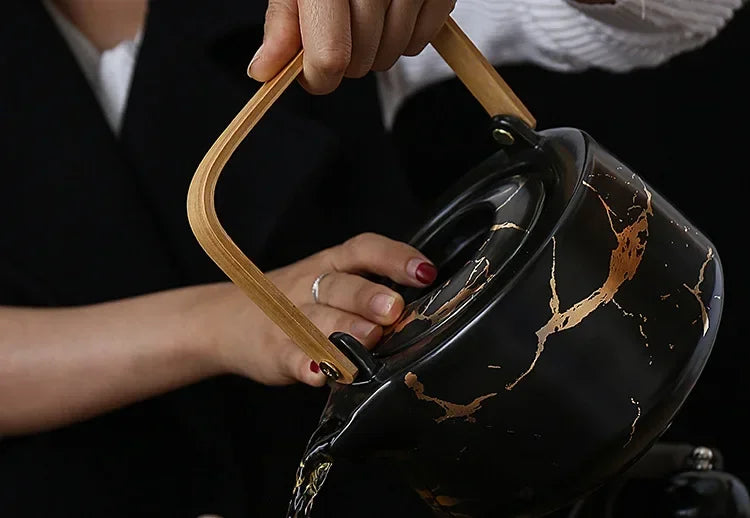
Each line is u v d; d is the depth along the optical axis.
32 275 1.09
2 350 1.00
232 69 1.17
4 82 1.10
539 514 0.63
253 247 1.11
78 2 1.18
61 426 1.04
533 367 0.57
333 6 0.61
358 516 1.11
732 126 1.77
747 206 1.79
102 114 1.12
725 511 0.74
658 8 1.06
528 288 0.57
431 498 0.64
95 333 1.00
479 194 0.74
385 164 1.22
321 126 1.11
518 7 1.17
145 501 1.09
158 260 1.11
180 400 1.09
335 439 0.60
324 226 1.20
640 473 0.78
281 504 1.13
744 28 1.70
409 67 1.27
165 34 1.13
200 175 0.58
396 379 0.58
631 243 0.61
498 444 0.59
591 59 1.20
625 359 0.59
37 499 1.06
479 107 1.54
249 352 0.89
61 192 1.10
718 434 1.79
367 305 0.68
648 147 1.80
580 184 0.61
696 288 0.62
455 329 0.58
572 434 0.59
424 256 0.76
